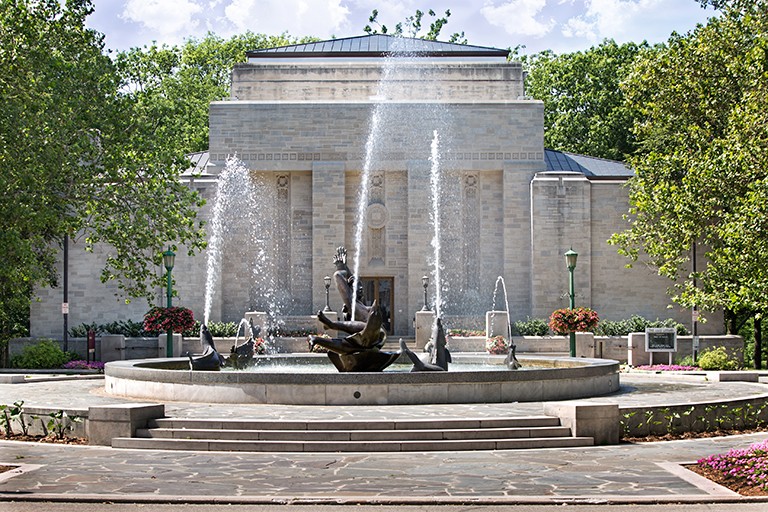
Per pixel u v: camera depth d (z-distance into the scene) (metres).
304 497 13.49
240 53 81.00
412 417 19.42
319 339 24.47
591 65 70.06
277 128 53.88
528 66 79.44
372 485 14.40
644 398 24.03
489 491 13.94
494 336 47.03
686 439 19.70
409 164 53.53
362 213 54.22
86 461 16.66
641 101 50.22
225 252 52.97
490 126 53.88
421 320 48.28
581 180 52.47
